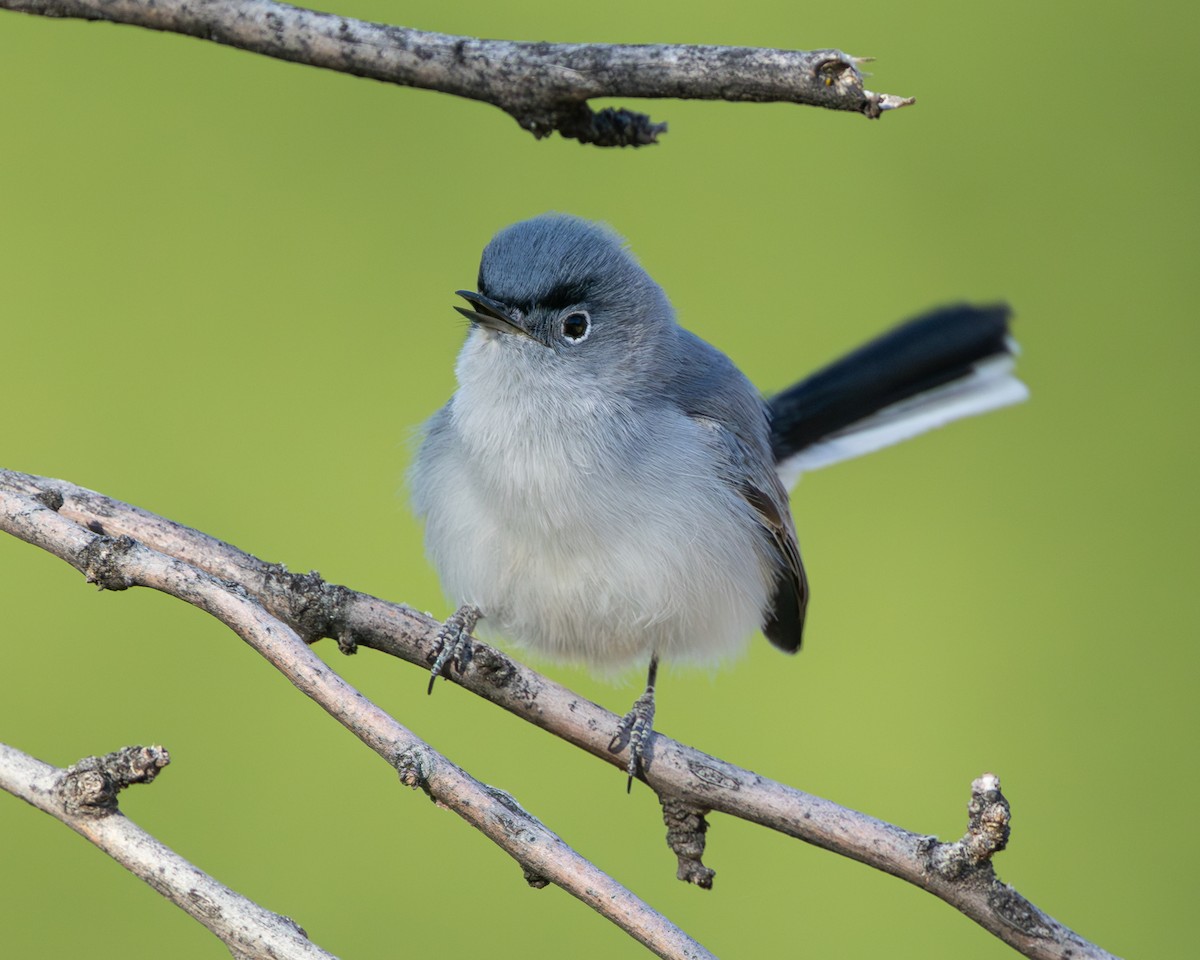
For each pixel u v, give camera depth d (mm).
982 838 2676
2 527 2686
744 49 2680
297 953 2662
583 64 2688
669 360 2742
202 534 2705
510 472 2727
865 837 2684
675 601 2730
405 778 2670
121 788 2668
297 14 2697
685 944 2664
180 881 2664
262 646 2676
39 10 2701
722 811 2693
